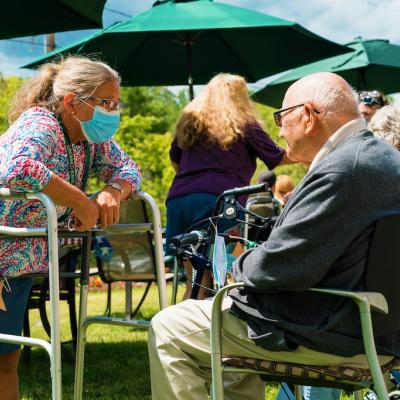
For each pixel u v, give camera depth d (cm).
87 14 622
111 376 585
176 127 592
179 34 880
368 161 271
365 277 274
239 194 348
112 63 891
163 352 307
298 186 282
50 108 345
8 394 361
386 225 271
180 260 368
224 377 342
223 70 939
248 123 562
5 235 331
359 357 283
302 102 302
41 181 311
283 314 281
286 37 847
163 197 2822
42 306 560
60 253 576
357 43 1136
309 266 268
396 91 1158
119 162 375
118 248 662
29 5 633
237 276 290
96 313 997
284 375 288
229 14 769
